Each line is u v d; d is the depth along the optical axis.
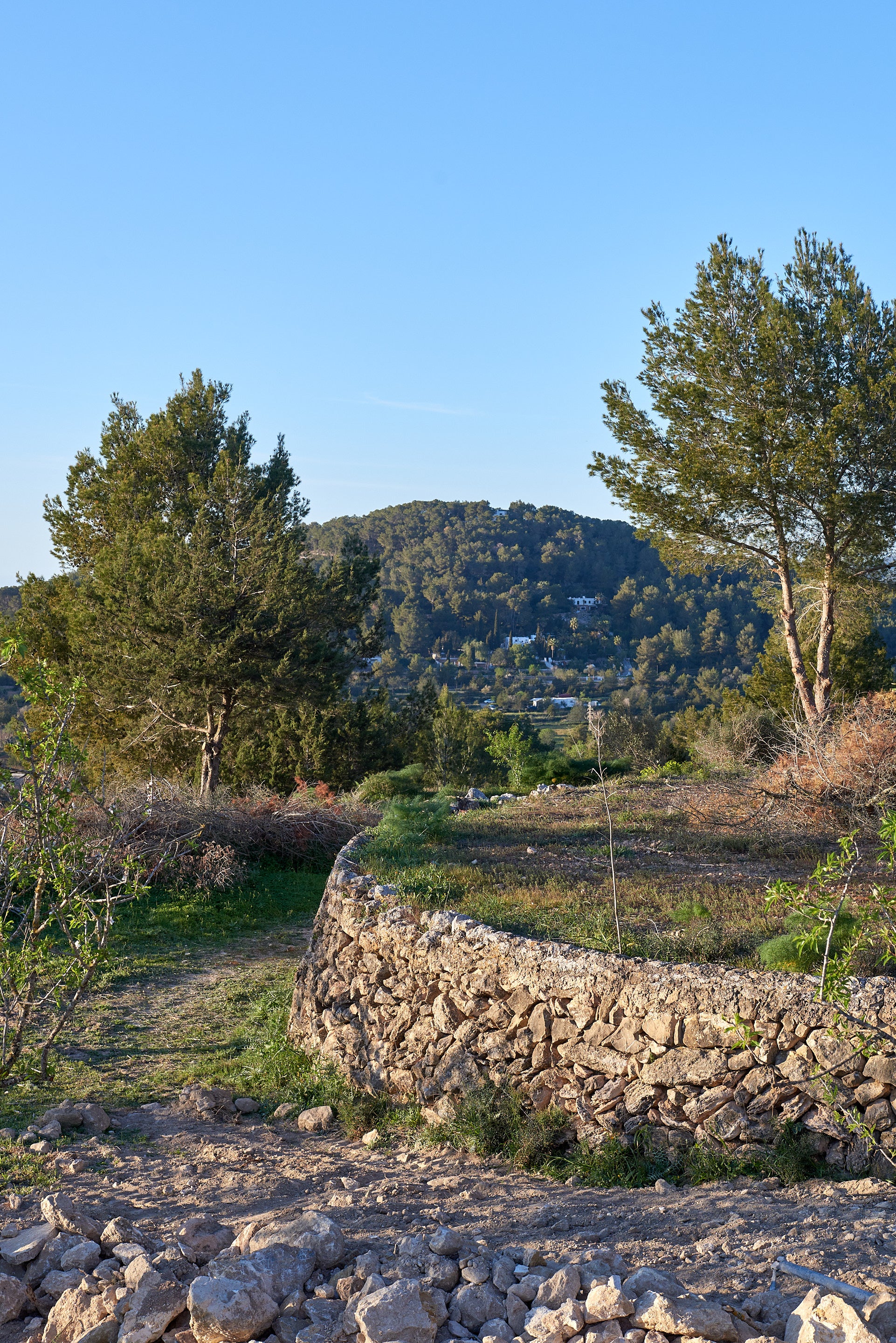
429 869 9.06
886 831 4.90
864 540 19.91
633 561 191.00
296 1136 6.40
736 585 162.88
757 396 20.00
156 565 21.86
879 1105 4.80
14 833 7.09
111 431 27.16
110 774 19.23
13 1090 6.88
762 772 13.72
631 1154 5.38
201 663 20.89
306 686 22.42
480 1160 5.70
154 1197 4.95
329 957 8.05
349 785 25.30
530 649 148.25
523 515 196.88
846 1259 3.66
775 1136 5.02
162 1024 8.74
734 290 20.20
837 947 5.82
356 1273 3.80
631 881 8.90
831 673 27.47
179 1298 3.63
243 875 14.16
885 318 19.28
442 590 168.50
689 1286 3.61
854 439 18.70
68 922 7.24
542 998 6.10
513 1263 3.87
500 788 21.70
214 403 26.58
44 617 26.11
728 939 6.57
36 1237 4.19
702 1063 5.34
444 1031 6.62
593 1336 3.27
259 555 21.86
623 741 29.42
